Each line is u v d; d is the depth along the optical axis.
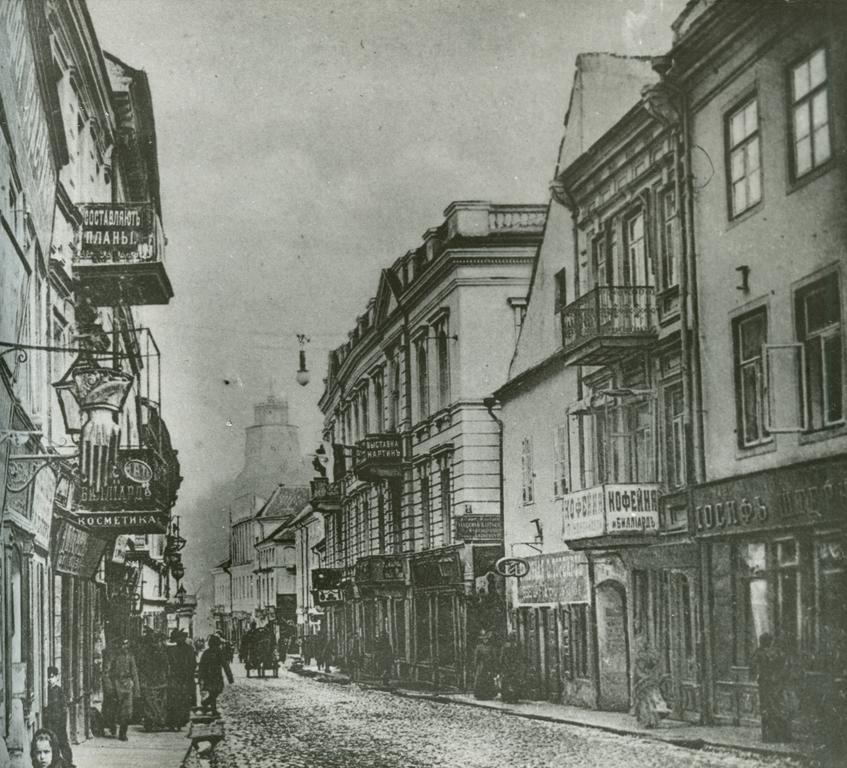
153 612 40.44
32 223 14.61
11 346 12.23
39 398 16.23
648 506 20.23
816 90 15.95
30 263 14.97
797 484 15.88
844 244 15.30
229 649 35.31
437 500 32.66
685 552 18.88
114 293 20.81
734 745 15.09
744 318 17.70
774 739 15.34
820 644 15.38
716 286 18.33
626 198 22.02
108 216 20.28
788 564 16.31
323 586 42.38
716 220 18.36
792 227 16.38
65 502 18.73
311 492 41.72
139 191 30.41
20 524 13.56
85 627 22.05
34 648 15.36
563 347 22.83
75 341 18.62
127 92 25.53
